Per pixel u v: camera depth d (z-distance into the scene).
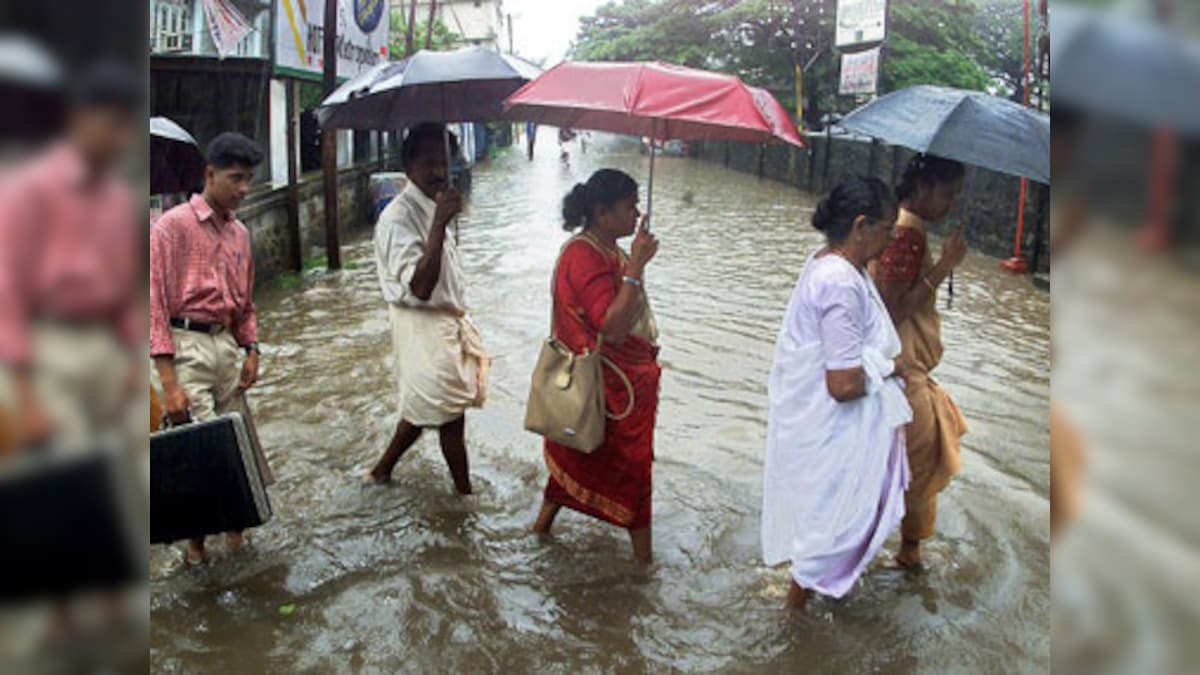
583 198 3.37
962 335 7.26
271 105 10.52
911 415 3.08
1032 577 3.51
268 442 4.72
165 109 8.90
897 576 3.52
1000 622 3.21
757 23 25.12
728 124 3.04
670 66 3.24
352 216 13.56
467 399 3.96
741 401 5.53
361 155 15.60
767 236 12.93
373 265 10.09
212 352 3.41
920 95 3.43
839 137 19.09
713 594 3.39
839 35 20.70
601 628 3.17
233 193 3.38
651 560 3.60
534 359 6.34
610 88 3.14
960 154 3.07
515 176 23.92
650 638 3.11
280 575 3.45
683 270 9.97
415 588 3.38
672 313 7.85
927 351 3.42
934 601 3.34
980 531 3.87
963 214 11.88
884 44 19.14
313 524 3.85
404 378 3.92
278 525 3.83
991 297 8.94
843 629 3.16
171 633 3.08
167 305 3.26
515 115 3.89
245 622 3.15
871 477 3.04
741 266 10.31
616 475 3.45
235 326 3.60
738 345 6.83
